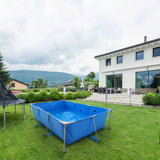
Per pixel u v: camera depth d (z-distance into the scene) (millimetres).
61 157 2207
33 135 3146
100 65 15586
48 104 5766
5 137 3025
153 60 10438
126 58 12555
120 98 9219
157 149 2463
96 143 2723
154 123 4059
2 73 24125
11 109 6363
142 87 11297
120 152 2365
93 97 10828
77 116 5133
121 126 3803
